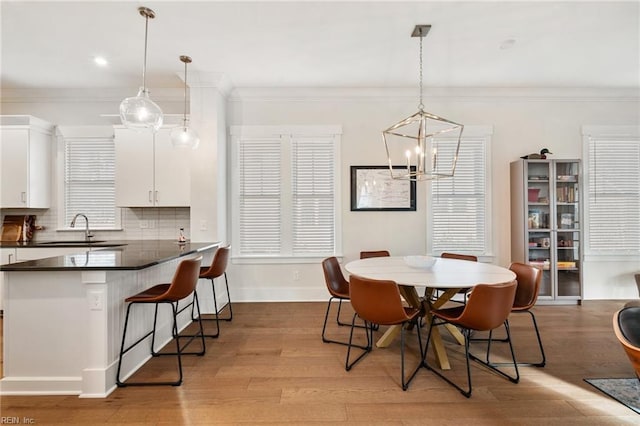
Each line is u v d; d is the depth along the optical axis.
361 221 4.13
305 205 4.16
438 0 2.38
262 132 4.10
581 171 3.90
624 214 4.14
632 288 4.12
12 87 3.91
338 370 2.30
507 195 4.14
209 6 2.41
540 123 4.15
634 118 4.16
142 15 2.51
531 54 3.22
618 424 1.72
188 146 3.05
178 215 4.13
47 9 2.42
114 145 4.07
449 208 4.16
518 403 1.90
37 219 4.06
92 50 3.07
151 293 2.28
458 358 2.50
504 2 2.41
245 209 4.14
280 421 1.75
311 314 3.59
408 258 2.67
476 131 4.12
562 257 4.00
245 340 2.86
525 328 3.12
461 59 3.31
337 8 2.46
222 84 3.75
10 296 1.99
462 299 4.16
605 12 2.53
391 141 4.14
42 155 3.92
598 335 2.94
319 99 4.13
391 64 3.42
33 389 1.98
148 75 3.63
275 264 4.13
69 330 1.99
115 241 3.98
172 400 1.94
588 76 3.74
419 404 1.90
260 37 2.86
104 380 1.98
